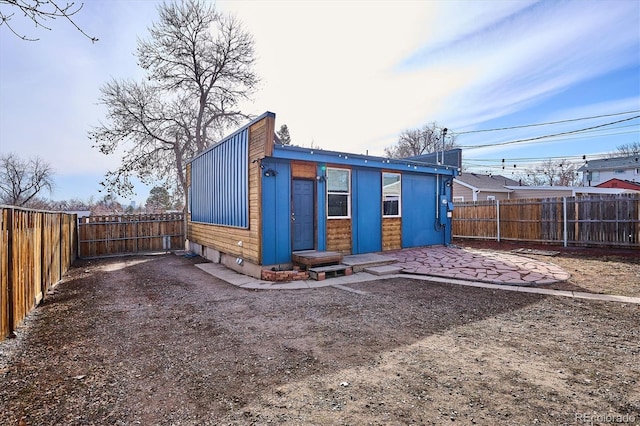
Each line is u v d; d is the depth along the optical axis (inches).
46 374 126.0
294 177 333.1
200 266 395.9
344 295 241.3
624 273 298.7
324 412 97.6
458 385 112.3
